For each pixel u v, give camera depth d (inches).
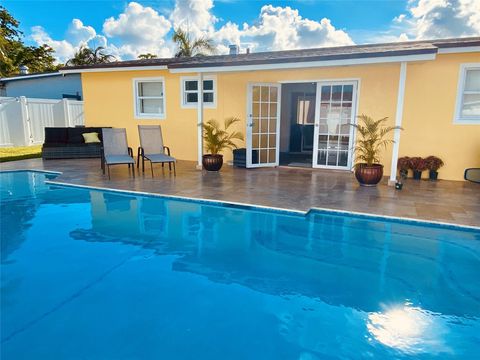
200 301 122.4
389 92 304.8
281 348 99.7
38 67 1059.9
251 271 144.7
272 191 251.9
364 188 262.8
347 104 324.8
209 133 327.6
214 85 373.1
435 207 212.2
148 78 400.5
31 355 94.9
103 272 141.7
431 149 298.4
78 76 625.6
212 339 103.0
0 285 130.3
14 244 168.7
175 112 397.4
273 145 362.3
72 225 194.4
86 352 96.5
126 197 246.2
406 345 100.9
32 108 500.7
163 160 297.1
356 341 102.7
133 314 114.1
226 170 339.0
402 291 129.5
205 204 228.5
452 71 279.9
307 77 335.6
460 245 166.7
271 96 352.5
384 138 311.4
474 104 283.0
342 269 146.3
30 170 333.4
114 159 295.3
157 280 136.2
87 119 441.4
